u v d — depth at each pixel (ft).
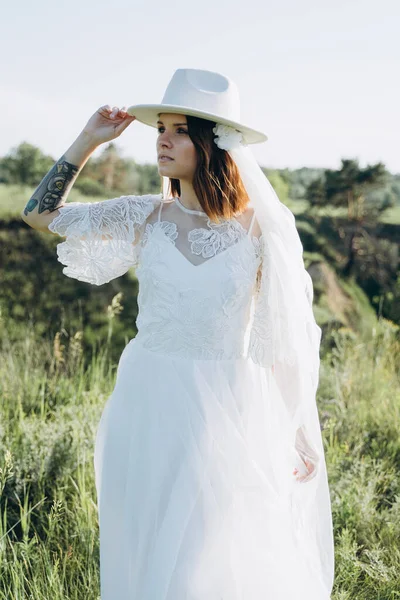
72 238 8.89
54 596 9.90
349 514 12.27
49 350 20.18
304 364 8.98
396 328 25.45
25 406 16.37
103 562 8.86
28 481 12.72
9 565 10.53
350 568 11.06
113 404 8.96
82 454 13.51
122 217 8.92
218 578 8.22
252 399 8.80
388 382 19.39
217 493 8.35
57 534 11.68
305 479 9.27
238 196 8.97
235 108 8.92
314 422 9.21
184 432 8.42
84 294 27.02
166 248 8.66
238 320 8.75
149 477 8.45
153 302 8.66
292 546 8.79
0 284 26.81
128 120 9.15
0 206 29.78
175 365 8.59
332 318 27.02
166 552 8.10
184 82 8.80
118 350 25.13
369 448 15.67
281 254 8.77
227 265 8.60
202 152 8.65
